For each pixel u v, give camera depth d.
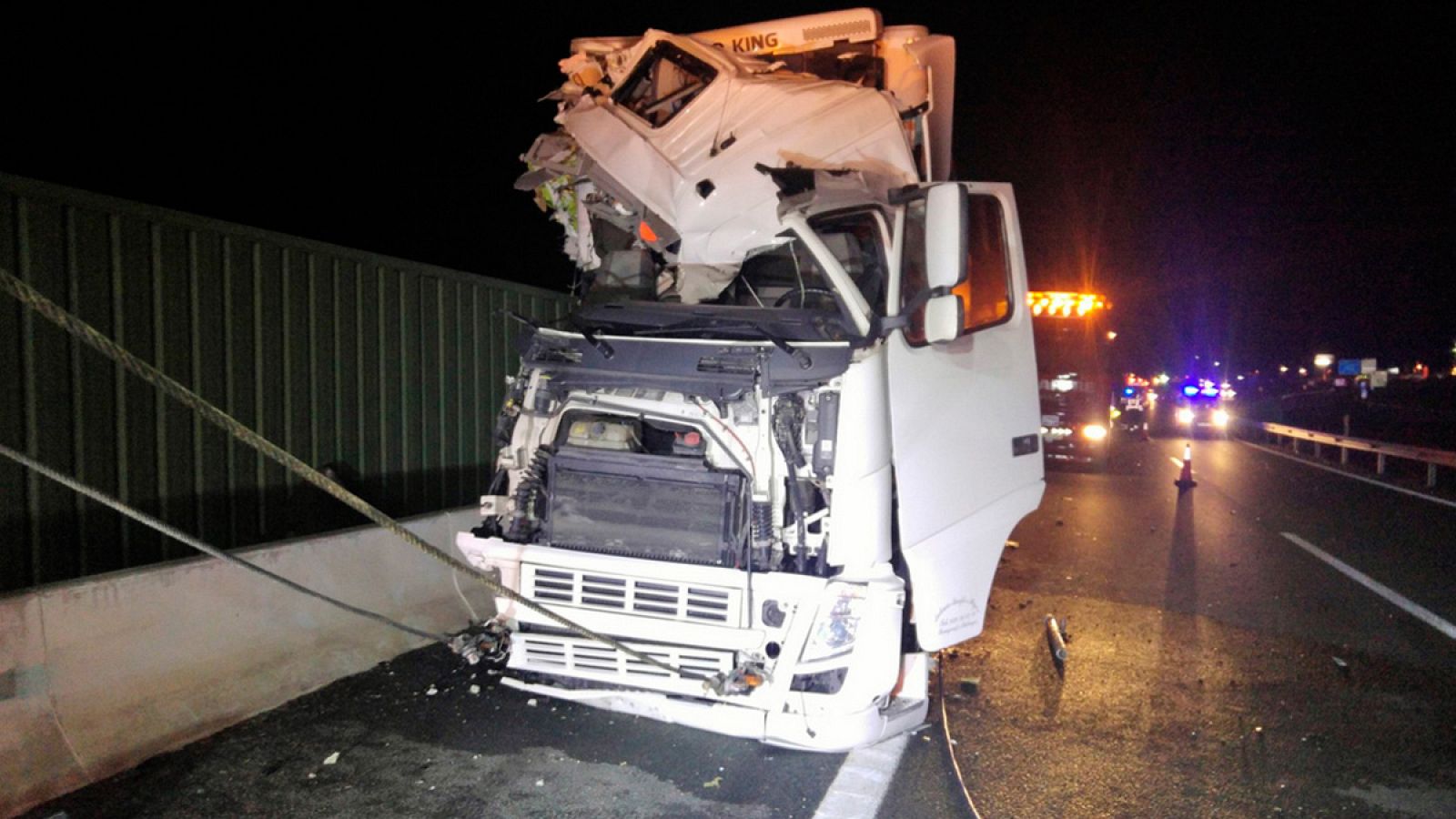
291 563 5.84
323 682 5.91
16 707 4.31
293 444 7.25
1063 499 16.33
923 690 5.52
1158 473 21.23
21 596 4.38
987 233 6.22
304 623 5.88
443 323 8.92
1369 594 9.27
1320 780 5.14
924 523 5.36
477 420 9.39
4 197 5.36
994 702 6.25
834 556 4.76
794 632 4.63
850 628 4.71
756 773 5.03
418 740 5.24
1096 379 20.16
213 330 6.60
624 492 4.98
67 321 2.66
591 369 5.16
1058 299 19.91
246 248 6.86
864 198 5.72
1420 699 6.39
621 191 6.26
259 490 6.93
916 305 5.33
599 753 5.20
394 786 4.68
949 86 8.16
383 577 6.55
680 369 4.96
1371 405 58.12
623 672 4.81
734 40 7.88
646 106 6.55
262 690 5.52
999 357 6.12
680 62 6.59
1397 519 14.30
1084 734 5.72
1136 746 5.56
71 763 4.46
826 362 4.83
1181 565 10.62
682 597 4.76
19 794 4.23
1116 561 10.78
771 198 5.85
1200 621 8.27
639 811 4.54
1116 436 33.41
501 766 4.96
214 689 5.24
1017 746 5.53
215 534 6.60
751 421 4.88
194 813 4.32
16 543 5.44
